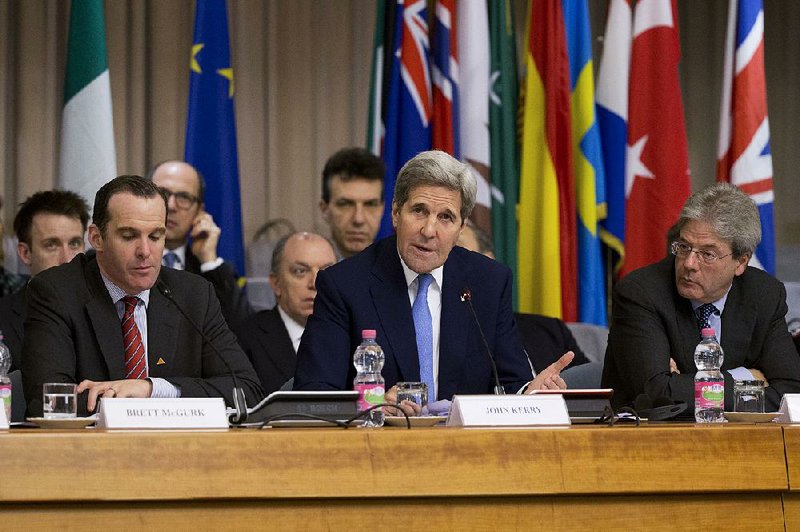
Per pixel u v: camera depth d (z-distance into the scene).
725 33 15.13
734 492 5.15
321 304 7.04
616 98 12.73
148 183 7.14
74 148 11.73
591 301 12.41
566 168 12.46
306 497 4.65
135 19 13.89
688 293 7.38
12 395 7.30
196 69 12.41
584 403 6.04
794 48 15.10
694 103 15.16
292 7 14.58
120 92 13.80
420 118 12.47
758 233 7.32
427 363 7.03
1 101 13.52
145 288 7.12
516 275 12.63
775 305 7.60
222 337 7.47
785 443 5.18
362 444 4.72
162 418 5.17
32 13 13.64
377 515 4.75
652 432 5.04
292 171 14.54
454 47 12.80
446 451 4.80
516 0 14.77
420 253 6.84
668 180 12.51
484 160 12.67
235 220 12.41
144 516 4.52
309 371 6.85
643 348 7.29
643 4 12.70
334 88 14.67
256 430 4.81
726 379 7.09
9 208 13.54
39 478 4.38
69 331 7.06
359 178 11.11
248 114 14.41
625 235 12.59
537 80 12.68
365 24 14.72
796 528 5.22
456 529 4.83
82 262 7.33
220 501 4.60
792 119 15.12
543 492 4.89
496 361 7.23
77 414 6.56
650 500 5.06
